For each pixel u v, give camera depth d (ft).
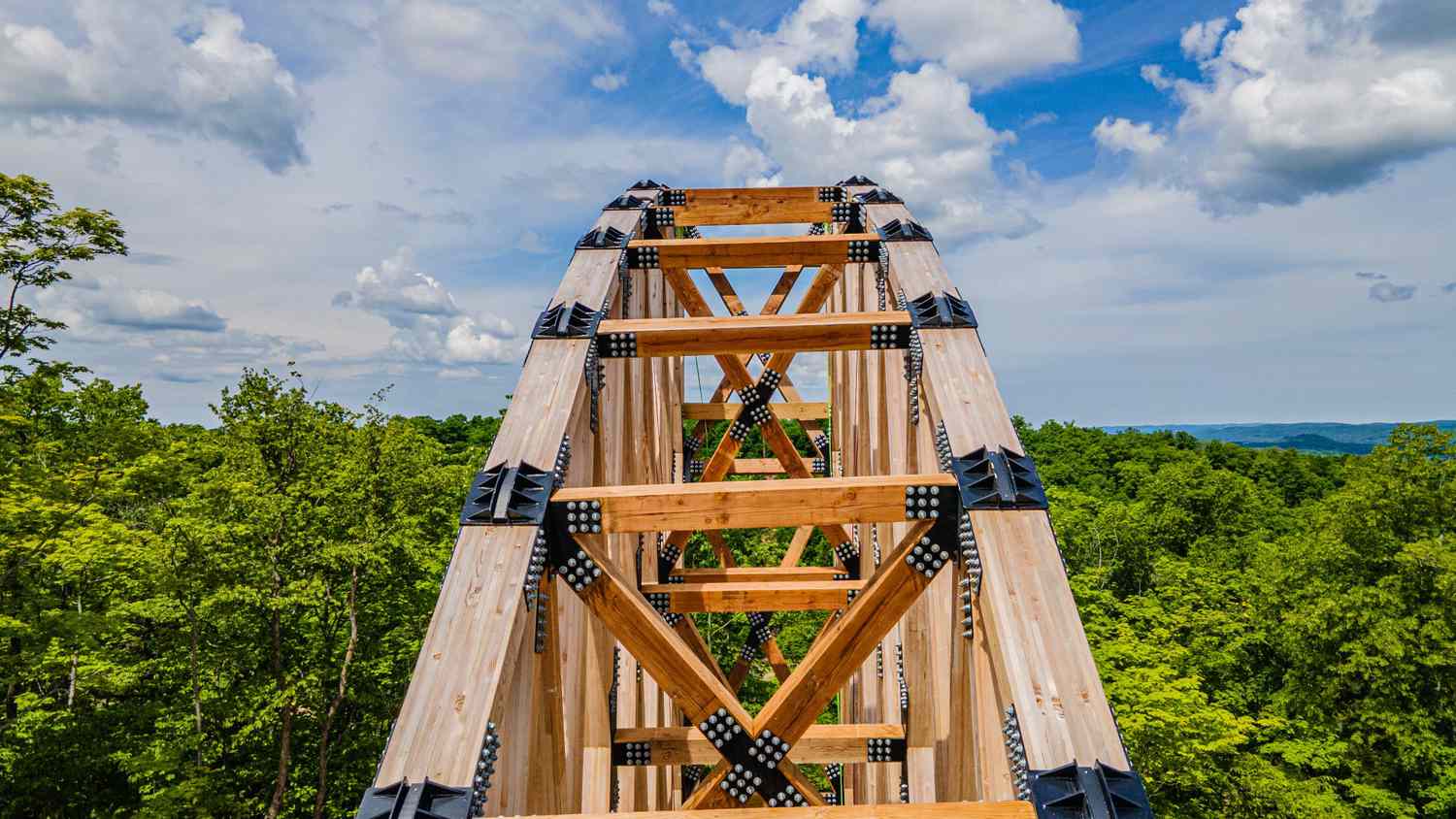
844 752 28.89
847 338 22.86
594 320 23.11
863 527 40.14
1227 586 99.09
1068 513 131.54
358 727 65.67
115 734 56.49
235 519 61.05
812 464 63.10
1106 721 12.35
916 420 22.58
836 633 16.63
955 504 16.49
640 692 36.01
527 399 19.31
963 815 11.45
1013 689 12.86
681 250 30.66
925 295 23.68
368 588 65.92
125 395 86.58
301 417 66.23
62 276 54.65
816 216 39.78
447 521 74.23
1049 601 14.11
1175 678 59.77
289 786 61.72
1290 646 85.71
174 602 57.21
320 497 63.21
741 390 39.37
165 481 61.77
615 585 16.11
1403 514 86.84
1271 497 188.55
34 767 52.44
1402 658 76.89
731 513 16.42
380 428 67.46
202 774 56.75
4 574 49.29
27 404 60.39
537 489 16.33
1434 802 72.18
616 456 28.35
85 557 50.42
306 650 63.16
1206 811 56.24
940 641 21.50
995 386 19.27
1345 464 100.17
